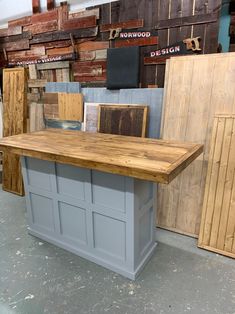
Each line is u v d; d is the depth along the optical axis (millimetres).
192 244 2205
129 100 2580
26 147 1846
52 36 3123
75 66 3057
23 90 3096
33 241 2271
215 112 2061
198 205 2229
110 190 1709
